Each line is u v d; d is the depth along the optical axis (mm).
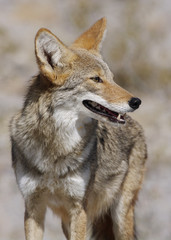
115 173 27656
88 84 24469
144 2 72188
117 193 28609
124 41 65500
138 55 65438
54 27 69875
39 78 24844
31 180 24703
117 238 29156
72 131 24453
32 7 75125
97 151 26016
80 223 25094
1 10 74938
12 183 44281
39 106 24328
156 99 61781
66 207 25578
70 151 24562
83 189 24922
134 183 29375
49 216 41500
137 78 64688
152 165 47625
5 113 52438
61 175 24656
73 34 68125
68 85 24141
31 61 63656
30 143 24516
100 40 27359
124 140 28375
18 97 56594
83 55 24922
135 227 30141
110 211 28984
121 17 68188
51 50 24109
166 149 49281
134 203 29781
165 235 38406
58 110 24125
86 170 25109
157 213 41031
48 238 38000
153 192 43750
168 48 67562
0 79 60062
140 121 54906
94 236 29375
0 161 46438
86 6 70375
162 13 71562
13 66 62094
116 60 65000
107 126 27203
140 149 29656
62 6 75125
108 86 24719
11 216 40719
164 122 54906
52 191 24953
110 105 24266
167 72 64875
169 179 45719
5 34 67625
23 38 67812
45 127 24266
